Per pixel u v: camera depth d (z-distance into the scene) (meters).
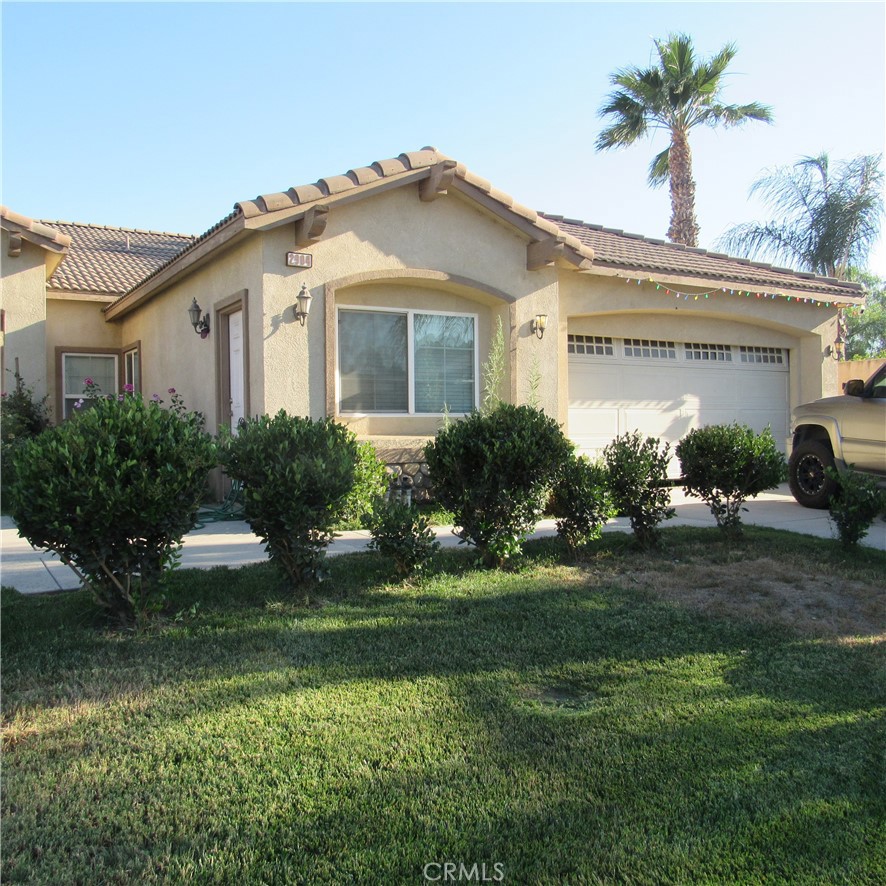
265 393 8.91
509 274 10.58
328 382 9.30
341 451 5.47
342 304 9.77
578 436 12.27
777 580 6.17
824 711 3.67
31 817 2.68
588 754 3.20
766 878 2.44
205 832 2.61
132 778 2.95
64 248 12.83
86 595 5.39
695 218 21.16
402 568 5.94
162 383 12.80
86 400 13.73
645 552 7.15
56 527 4.28
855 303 14.18
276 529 5.36
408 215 9.80
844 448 9.72
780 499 11.55
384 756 3.14
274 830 2.63
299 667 4.11
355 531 8.25
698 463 7.62
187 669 4.05
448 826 2.66
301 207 8.81
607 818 2.74
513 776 3.01
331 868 2.44
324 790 2.88
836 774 3.08
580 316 12.03
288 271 9.05
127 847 2.52
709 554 7.07
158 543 4.70
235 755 3.13
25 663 4.11
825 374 14.41
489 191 9.98
